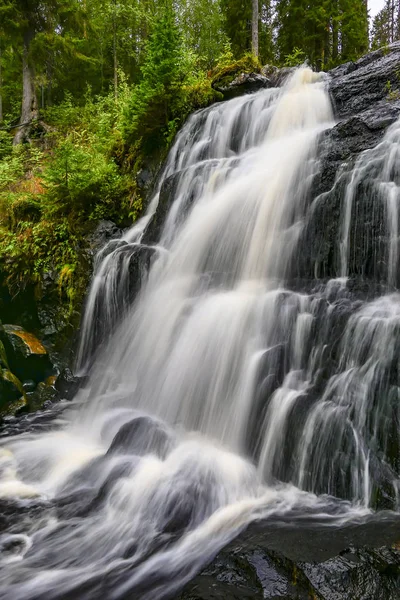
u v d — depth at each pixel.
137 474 4.61
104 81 23.17
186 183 8.88
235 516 3.97
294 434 4.61
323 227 6.25
